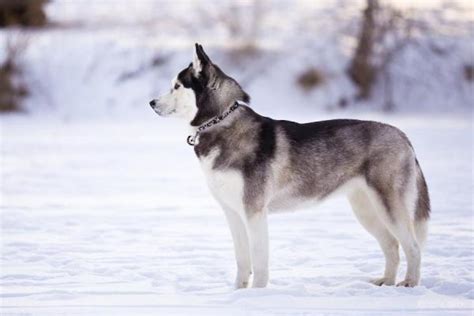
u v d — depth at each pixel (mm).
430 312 5961
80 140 22453
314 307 6168
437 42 37688
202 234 9977
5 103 29969
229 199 6996
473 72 36469
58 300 6496
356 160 7230
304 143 7121
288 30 37406
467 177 15102
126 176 15781
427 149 20062
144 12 38094
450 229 10055
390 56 35969
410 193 7230
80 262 8203
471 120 29781
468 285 6875
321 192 7238
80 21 37156
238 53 34156
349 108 33562
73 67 32312
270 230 10320
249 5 37531
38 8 35375
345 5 40344
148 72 32594
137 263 8211
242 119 7035
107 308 6191
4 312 6035
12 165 17141
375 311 6004
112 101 30859
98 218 11148
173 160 18406
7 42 31281
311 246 9195
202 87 7098
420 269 7188
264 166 6906
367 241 9484
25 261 8289
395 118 30781
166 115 7285
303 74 33812
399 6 37219
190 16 37750
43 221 10875
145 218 11195
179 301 6469
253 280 6961
